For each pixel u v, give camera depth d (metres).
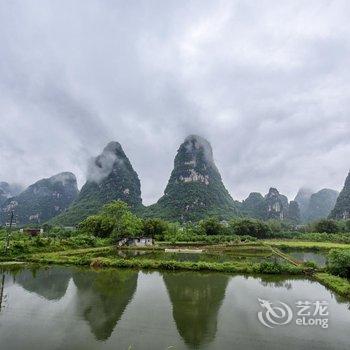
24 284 27.58
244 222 89.75
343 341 15.88
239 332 16.89
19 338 15.81
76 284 27.91
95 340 15.69
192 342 15.56
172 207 157.12
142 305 21.64
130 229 71.88
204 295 24.55
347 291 24.16
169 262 36.56
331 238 81.75
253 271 34.31
